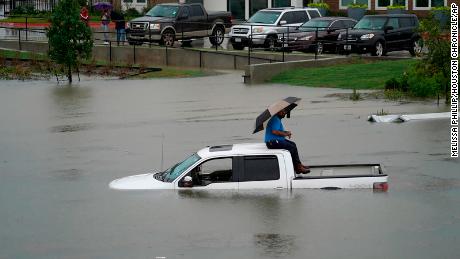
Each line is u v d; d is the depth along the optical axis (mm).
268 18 68750
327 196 26578
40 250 22656
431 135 36906
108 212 25906
